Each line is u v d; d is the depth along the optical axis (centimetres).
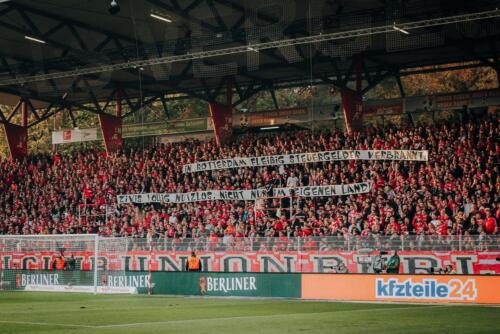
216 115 3916
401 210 2756
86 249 2875
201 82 4003
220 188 3359
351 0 2891
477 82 4088
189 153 3709
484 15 2769
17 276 2895
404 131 3186
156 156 3825
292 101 4634
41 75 3694
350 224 2802
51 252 2928
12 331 1345
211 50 3391
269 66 3719
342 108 3553
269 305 2047
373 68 3856
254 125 3881
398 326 1424
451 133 3048
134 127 4219
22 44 3594
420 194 2800
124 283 2692
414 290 2164
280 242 2528
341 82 3500
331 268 2416
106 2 3031
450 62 3622
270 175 3269
